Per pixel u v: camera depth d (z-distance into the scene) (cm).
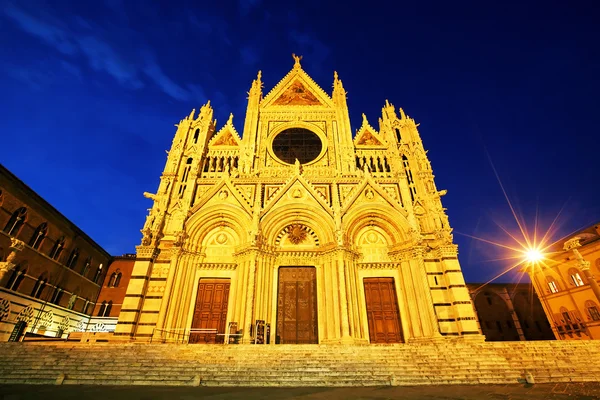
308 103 3825
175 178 3102
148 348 1680
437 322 2345
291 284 2672
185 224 2745
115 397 1057
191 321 2480
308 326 2502
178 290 2489
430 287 2541
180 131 3503
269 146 3469
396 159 3275
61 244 3566
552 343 1841
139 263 2547
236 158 3406
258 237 2653
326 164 3331
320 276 2669
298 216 2877
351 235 2822
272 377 1414
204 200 2897
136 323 2348
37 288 3238
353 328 2344
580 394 1105
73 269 3816
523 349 1797
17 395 1058
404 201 2945
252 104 3722
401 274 2681
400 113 3794
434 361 1634
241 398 1062
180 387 1284
